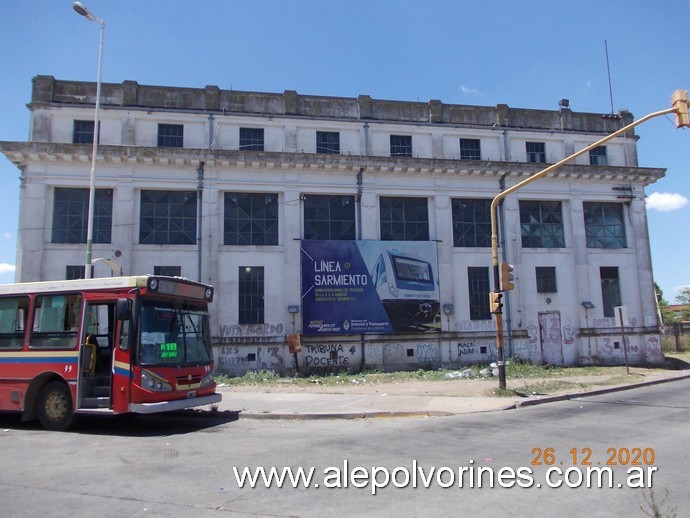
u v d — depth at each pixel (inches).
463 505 245.0
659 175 1179.9
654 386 824.3
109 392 454.6
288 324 985.5
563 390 722.8
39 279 914.1
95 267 932.6
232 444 391.5
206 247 975.0
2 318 500.7
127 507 245.1
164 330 470.9
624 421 490.3
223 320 969.5
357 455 346.0
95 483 286.7
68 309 477.1
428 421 512.4
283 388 792.3
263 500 253.9
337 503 248.7
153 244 968.3
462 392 710.5
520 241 1107.9
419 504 246.8
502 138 1144.8
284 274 996.6
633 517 228.1
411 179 1074.7
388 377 906.7
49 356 472.7
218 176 1000.2
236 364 960.9
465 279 1074.7
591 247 1155.9
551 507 241.8
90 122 990.4
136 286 456.1
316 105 1074.7
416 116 1114.7
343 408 578.6
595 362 1099.9
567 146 1175.0
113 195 968.3
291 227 1010.7
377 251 1026.1
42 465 331.6
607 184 1169.4
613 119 1217.4
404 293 1026.7
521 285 1096.2
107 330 488.4
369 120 1082.1
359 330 999.0
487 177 1106.7
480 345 1055.0
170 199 992.2
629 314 1141.1
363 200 1046.4
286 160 1006.4
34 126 964.0
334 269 1005.8
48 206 944.3
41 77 976.9
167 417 548.7
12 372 484.4
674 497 255.3
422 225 1082.1
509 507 241.9
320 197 1047.0
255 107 1048.2
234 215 1011.9
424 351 1031.0
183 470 312.3
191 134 1016.9
